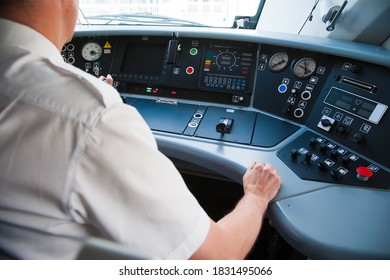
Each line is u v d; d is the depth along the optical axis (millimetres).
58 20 464
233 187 1525
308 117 1082
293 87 1137
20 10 418
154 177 381
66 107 351
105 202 354
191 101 1285
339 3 1129
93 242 414
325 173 806
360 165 840
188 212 421
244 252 575
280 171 820
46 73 384
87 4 1472
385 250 596
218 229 500
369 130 901
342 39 1187
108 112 359
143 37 1348
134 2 1476
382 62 907
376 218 667
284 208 698
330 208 695
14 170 337
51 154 335
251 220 623
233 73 1249
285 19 1468
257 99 1210
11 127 341
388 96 891
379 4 989
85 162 339
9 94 357
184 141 988
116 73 1374
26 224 381
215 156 917
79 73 411
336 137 973
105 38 1392
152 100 1308
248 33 1214
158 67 1336
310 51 1118
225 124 1017
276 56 1192
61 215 366
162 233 396
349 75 1011
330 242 613
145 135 410
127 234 379
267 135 1013
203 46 1289
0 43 400
